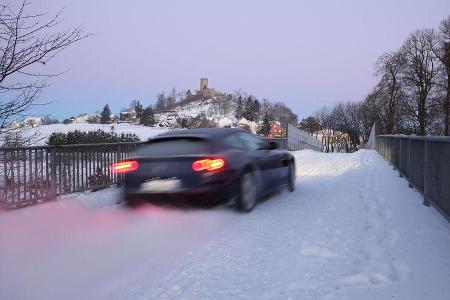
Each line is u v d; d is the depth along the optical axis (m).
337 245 5.84
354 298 4.11
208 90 143.50
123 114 119.06
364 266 4.99
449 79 51.19
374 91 62.09
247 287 4.48
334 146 103.75
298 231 6.62
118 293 4.41
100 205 8.62
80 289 4.52
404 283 4.43
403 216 7.29
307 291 4.31
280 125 106.06
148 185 7.44
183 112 125.62
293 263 5.17
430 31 53.34
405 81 55.09
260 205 8.76
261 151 8.98
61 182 8.93
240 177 7.76
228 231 6.68
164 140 7.83
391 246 5.64
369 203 8.64
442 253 5.29
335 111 102.62
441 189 7.12
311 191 10.54
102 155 10.24
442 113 51.72
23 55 7.75
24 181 8.02
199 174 7.26
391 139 16.97
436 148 7.48
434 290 4.21
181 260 5.37
